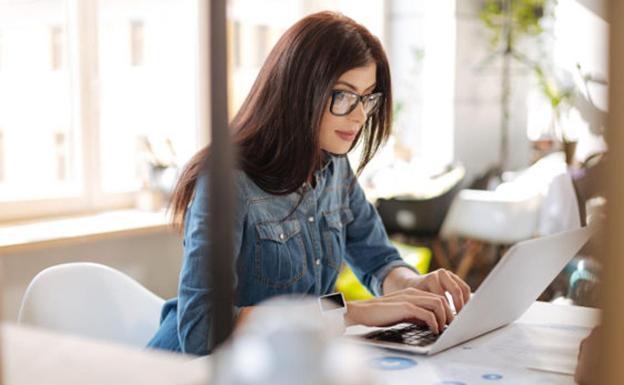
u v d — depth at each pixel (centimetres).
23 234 290
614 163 44
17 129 325
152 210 361
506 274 124
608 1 43
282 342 43
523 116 586
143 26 371
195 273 137
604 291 45
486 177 559
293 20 463
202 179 143
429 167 496
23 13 323
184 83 392
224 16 51
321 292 174
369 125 173
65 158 346
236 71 421
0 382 66
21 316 171
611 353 45
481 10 562
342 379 42
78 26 342
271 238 159
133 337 183
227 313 52
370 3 538
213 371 46
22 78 325
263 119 157
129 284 186
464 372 116
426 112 551
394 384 109
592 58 357
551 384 110
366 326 144
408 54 556
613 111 43
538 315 157
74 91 346
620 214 44
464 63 548
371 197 466
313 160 156
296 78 153
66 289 176
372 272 185
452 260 500
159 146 376
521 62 577
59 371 70
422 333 138
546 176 447
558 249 139
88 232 299
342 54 152
